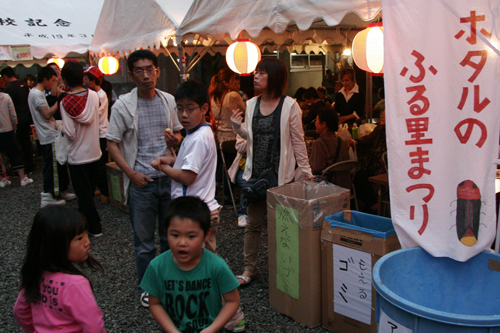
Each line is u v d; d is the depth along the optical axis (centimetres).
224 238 442
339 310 257
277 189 295
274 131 317
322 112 425
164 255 179
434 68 191
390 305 163
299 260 270
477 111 186
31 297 172
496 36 181
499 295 187
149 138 303
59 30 767
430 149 196
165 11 445
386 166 452
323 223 261
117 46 556
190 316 178
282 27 334
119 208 573
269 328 273
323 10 306
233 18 378
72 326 171
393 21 197
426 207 199
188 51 788
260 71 314
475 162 188
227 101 556
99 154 466
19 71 1338
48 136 529
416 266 202
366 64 372
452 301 199
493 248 226
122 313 306
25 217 546
